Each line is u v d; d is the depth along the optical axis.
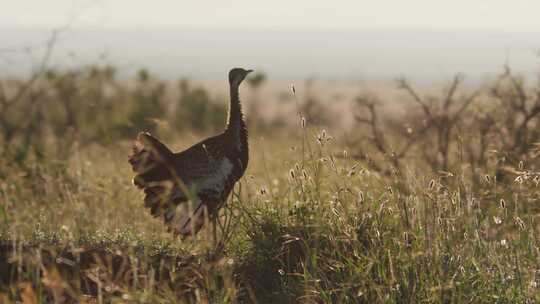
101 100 61.59
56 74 59.62
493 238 26.80
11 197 36.94
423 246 25.12
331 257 26.09
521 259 26.08
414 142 43.69
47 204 36.22
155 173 30.00
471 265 25.72
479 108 42.56
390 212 27.06
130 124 59.66
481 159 38.78
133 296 23.06
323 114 79.19
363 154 39.38
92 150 55.00
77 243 28.23
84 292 26.02
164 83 85.12
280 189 34.72
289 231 27.69
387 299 24.16
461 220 26.56
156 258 27.77
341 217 27.14
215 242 28.38
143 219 33.72
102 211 34.81
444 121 42.81
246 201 32.78
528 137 40.31
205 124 84.94
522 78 44.41
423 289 24.53
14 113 56.59
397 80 46.09
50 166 42.69
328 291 24.88
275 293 26.05
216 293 24.56
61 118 57.81
